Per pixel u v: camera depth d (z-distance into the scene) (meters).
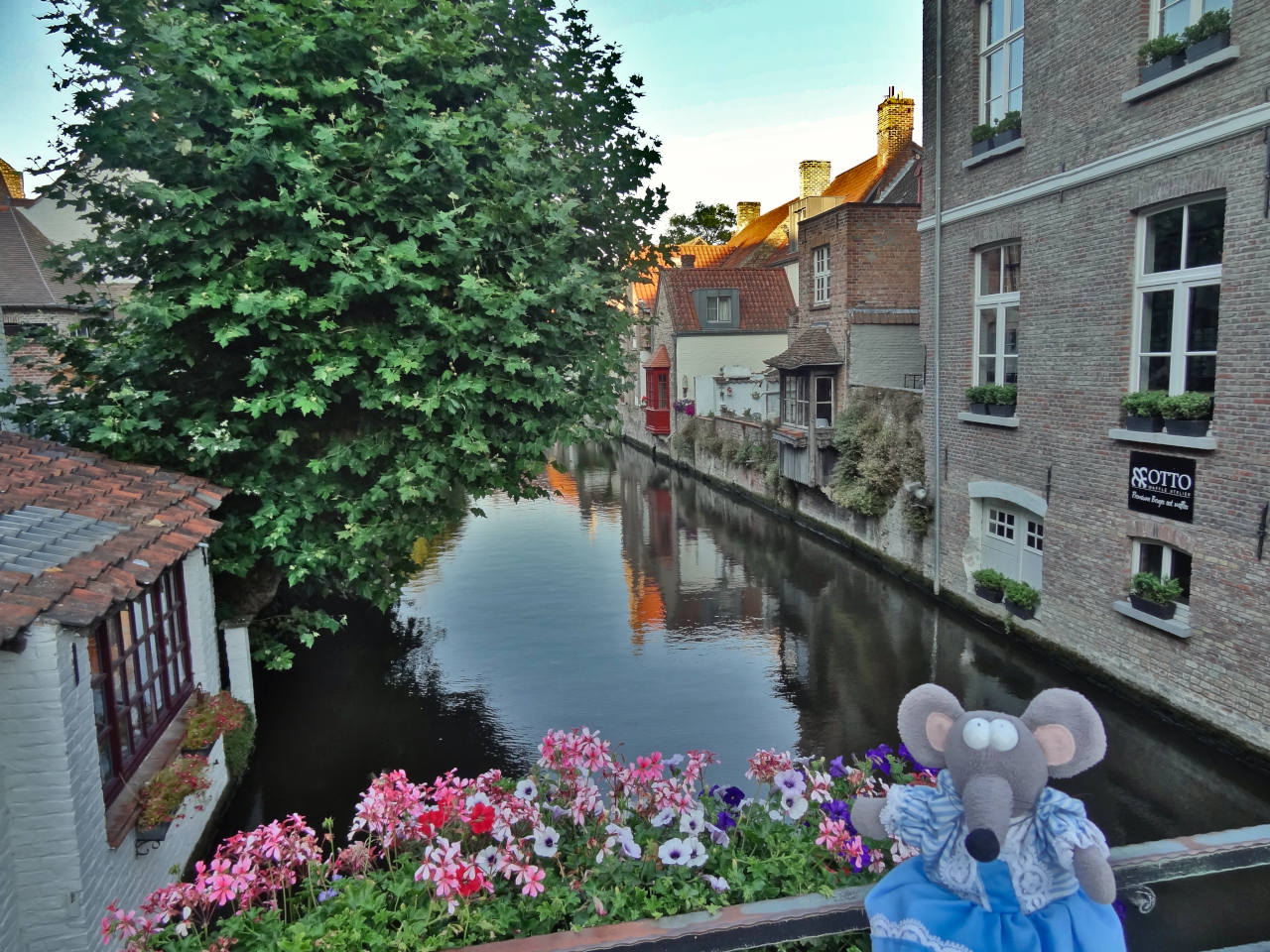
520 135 8.59
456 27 8.48
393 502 8.80
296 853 3.72
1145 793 8.50
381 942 3.02
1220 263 9.27
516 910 3.33
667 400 37.66
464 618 15.09
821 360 22.28
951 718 2.28
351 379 8.27
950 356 14.68
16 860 4.96
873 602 15.73
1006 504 13.66
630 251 10.06
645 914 3.18
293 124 7.47
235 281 7.73
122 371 8.41
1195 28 9.15
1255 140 8.52
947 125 14.41
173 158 7.54
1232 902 6.36
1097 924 2.04
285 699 11.48
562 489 30.47
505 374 8.54
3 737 4.90
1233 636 9.04
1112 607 10.89
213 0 8.07
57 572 5.22
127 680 6.30
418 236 7.96
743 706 11.06
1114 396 10.70
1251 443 8.71
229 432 8.11
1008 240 13.05
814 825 3.81
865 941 2.81
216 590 9.64
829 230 22.89
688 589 16.83
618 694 11.54
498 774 4.29
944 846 2.18
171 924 3.41
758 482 25.78
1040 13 11.79
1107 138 10.58
